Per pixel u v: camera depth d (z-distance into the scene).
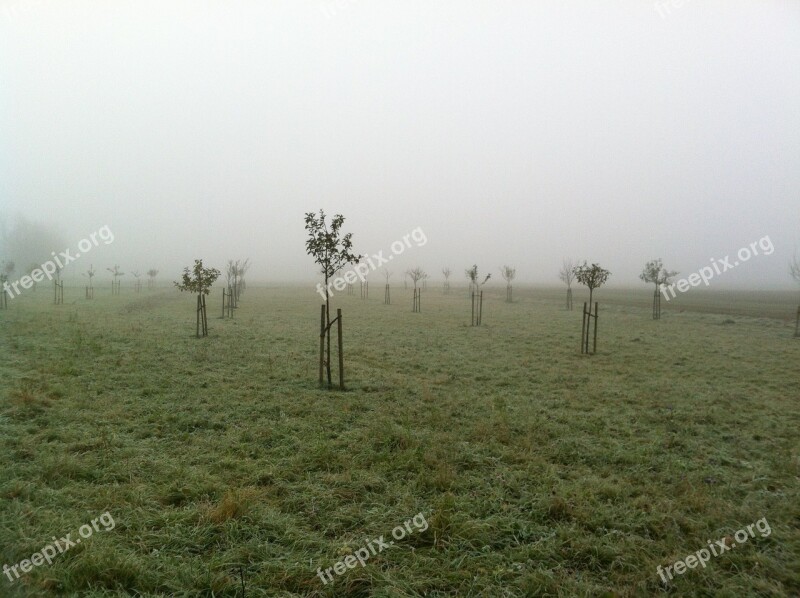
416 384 10.98
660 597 3.88
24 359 11.58
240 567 4.05
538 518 5.05
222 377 10.85
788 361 14.38
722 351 16.20
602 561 4.41
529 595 3.88
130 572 3.88
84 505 4.98
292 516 4.93
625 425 8.22
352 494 5.48
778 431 8.02
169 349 14.10
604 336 20.11
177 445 6.82
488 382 11.45
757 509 5.24
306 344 16.52
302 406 8.81
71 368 10.67
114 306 29.44
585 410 9.22
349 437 7.30
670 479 6.11
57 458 5.91
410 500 5.34
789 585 4.10
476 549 4.47
